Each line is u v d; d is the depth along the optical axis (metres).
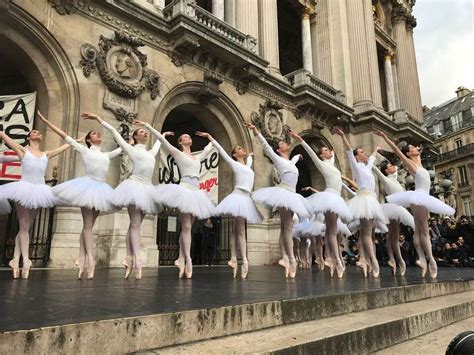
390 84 29.52
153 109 12.99
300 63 28.39
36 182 6.21
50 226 9.99
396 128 24.36
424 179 8.41
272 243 15.38
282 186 7.42
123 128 11.62
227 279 6.92
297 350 2.99
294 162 7.82
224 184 16.14
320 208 7.53
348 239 17.62
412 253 16.19
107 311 3.14
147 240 11.38
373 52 25.44
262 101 17.50
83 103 11.30
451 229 16.58
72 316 2.88
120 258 10.21
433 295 6.62
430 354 3.67
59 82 11.34
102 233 10.61
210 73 15.12
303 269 11.47
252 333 3.45
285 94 18.58
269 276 8.00
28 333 2.35
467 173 42.75
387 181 9.20
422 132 25.58
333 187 8.02
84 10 11.84
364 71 23.66
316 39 24.80
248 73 16.14
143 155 6.66
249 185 7.23
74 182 6.22
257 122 16.80
